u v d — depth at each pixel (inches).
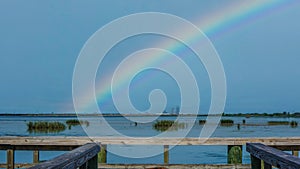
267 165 131.6
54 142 230.7
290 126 1668.3
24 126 1761.8
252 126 1643.7
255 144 146.6
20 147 234.2
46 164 92.9
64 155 114.3
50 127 1213.1
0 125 1936.5
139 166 231.0
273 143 231.0
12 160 231.3
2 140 229.1
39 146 234.4
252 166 149.5
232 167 230.8
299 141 234.4
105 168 230.1
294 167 94.5
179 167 231.9
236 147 236.5
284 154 113.7
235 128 1391.5
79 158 118.9
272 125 1792.6
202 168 231.0
